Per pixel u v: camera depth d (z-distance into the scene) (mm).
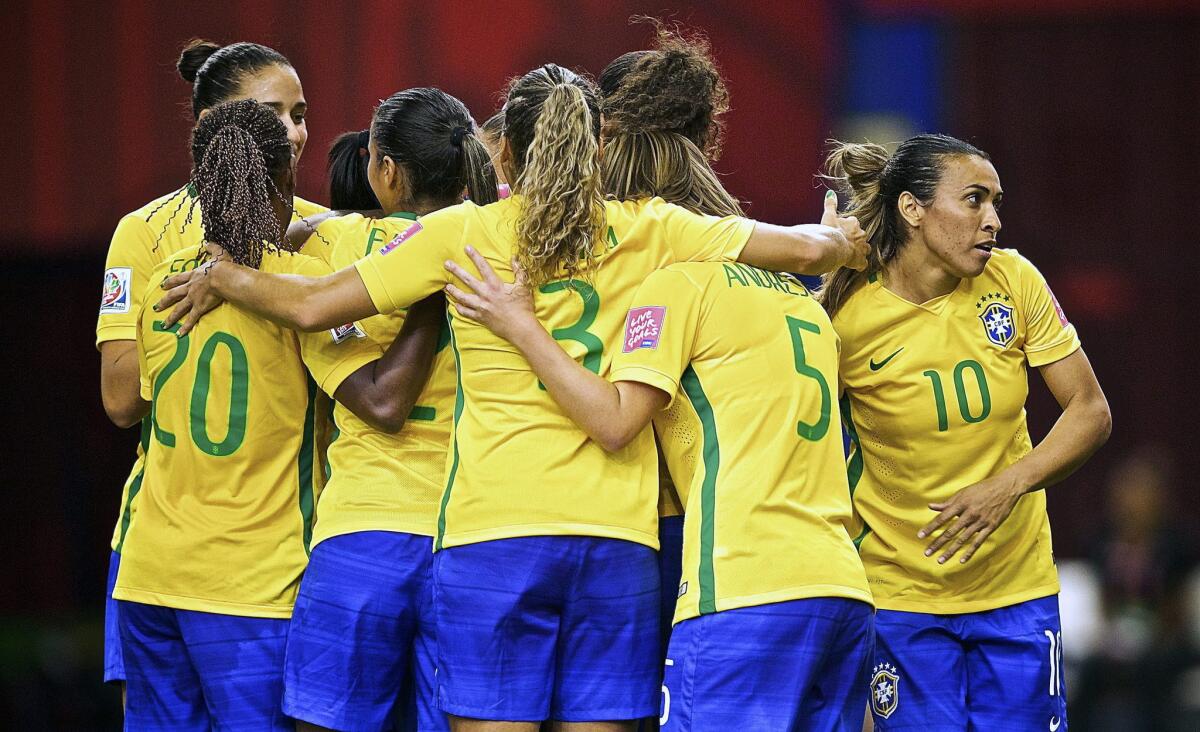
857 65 31297
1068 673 24594
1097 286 35750
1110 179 35469
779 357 11367
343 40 25625
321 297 11336
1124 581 24844
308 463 12414
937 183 12852
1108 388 36000
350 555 11844
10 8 25203
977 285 13266
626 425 10906
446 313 11820
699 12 27250
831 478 11477
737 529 11008
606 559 11062
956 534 12922
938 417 13133
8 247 25641
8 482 29109
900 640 13438
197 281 11930
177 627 12266
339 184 14172
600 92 12617
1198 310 35594
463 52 25922
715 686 10922
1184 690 23969
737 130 27781
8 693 25938
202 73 14266
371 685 11906
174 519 12164
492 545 10938
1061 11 34281
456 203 12547
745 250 11672
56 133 25297
